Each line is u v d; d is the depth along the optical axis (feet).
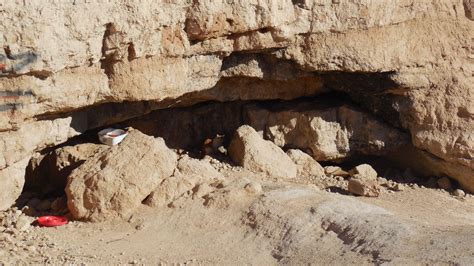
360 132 43.27
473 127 41.81
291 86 43.21
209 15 36.06
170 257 30.27
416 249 27.53
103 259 30.01
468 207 39.88
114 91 34.86
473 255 26.40
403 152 44.19
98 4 32.22
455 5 42.50
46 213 35.58
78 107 33.88
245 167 41.27
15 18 29.71
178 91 37.09
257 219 32.22
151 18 34.32
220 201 34.01
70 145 39.47
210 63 38.24
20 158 33.04
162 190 34.94
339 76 42.68
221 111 44.39
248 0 36.91
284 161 41.93
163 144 36.45
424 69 42.09
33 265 29.14
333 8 39.65
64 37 31.32
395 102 42.50
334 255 28.58
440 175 42.80
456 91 42.16
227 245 31.01
